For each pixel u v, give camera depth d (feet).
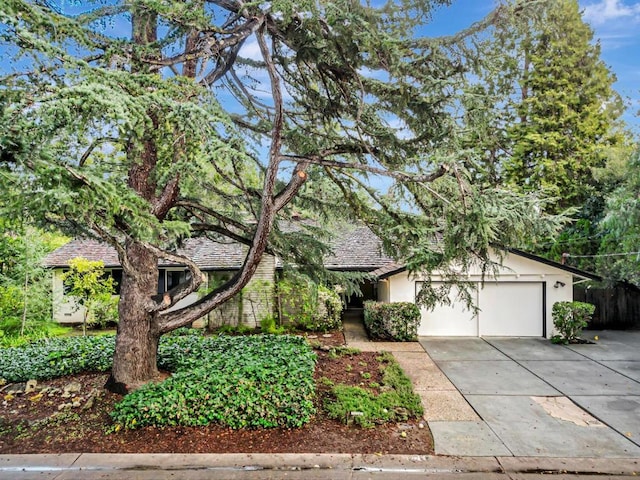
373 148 21.42
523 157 62.90
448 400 23.98
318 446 18.16
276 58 21.72
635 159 38.63
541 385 26.68
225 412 19.48
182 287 22.08
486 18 17.26
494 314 42.06
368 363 30.89
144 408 19.27
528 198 19.77
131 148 17.80
